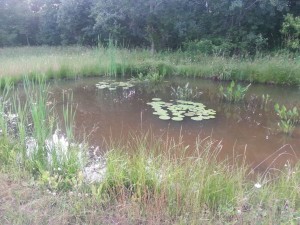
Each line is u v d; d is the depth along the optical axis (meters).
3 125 3.98
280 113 5.60
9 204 2.53
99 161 3.70
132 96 7.27
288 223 2.37
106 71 9.35
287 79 8.52
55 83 8.35
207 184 2.82
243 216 2.48
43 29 16.08
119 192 2.79
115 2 12.32
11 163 3.30
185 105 6.51
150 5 11.39
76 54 11.20
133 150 4.15
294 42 10.36
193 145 4.46
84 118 5.59
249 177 3.53
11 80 7.55
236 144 4.54
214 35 12.33
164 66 9.61
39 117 4.06
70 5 14.41
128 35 13.28
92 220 2.43
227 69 9.21
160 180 2.91
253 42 11.59
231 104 6.74
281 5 10.88
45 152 3.54
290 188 2.95
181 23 11.94
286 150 4.36
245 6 11.66
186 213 2.50
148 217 2.46
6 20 15.71
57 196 2.69
